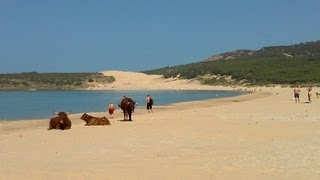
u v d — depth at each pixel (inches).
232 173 521.0
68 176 516.1
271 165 559.8
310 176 496.7
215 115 1419.8
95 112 1902.1
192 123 1147.3
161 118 1359.5
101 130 1023.6
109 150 725.3
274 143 747.4
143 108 2062.0
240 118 1285.7
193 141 811.4
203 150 702.5
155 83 6717.5
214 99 2810.0
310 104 1887.3
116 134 935.7
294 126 1022.4
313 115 1328.7
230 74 6161.4
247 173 518.6
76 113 1831.9
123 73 7495.1
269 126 1032.8
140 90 5674.2
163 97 3412.9
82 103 2783.0
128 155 673.6
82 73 7322.8
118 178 504.1
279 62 6437.0
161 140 832.3
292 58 6830.7
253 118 1277.1
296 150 663.8
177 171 538.6
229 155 642.2
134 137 880.9
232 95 3565.5
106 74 7381.9
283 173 514.0
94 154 687.1
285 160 589.0
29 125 1327.5
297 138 805.9
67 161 625.6
